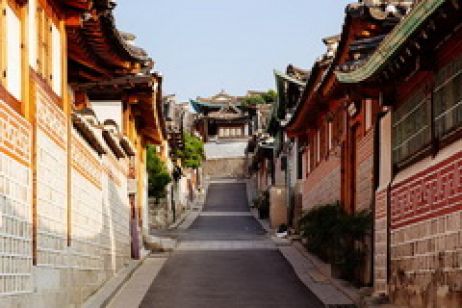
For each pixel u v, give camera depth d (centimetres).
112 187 2283
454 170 1373
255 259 2912
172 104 6006
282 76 4178
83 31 1719
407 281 1655
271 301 2022
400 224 1728
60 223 1507
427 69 1517
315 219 2650
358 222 2097
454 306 1350
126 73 2259
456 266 1346
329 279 2336
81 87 2275
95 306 1750
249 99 10856
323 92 2672
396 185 1778
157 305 1953
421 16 1304
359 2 1942
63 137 1541
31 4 1325
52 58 1505
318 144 3366
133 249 2806
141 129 3170
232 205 7212
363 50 1795
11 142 1167
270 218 4859
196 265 2745
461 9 1254
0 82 1141
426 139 1567
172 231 4631
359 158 2334
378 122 1977
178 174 5856
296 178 4275
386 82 1738
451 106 1416
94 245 1934
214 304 1977
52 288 1420
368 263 2058
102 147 1950
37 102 1323
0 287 1091
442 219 1433
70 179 1609
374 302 1786
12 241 1164
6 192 1135
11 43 1221
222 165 10400
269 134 6156
